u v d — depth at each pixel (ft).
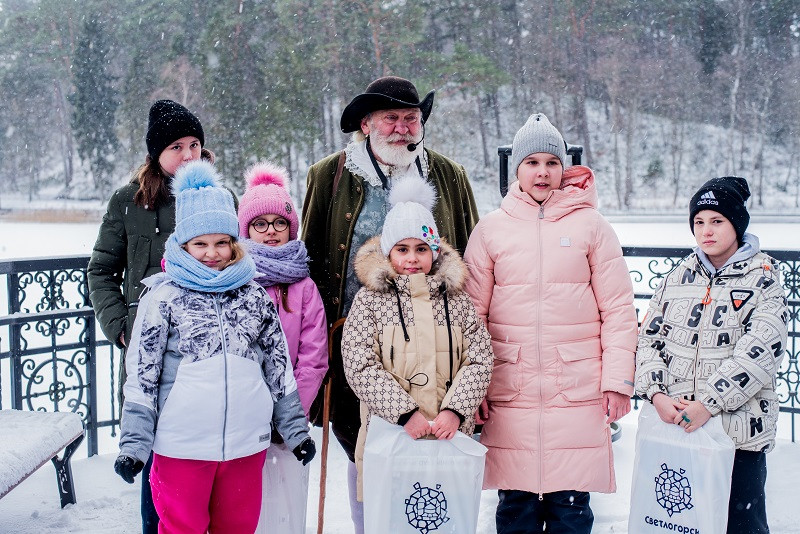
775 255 14.94
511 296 9.46
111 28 101.91
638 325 9.48
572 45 103.30
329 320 10.38
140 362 7.97
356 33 84.89
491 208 93.45
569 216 9.55
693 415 8.21
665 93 104.12
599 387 9.37
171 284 8.28
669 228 66.03
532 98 102.68
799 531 10.46
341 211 10.30
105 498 11.78
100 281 9.81
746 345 8.20
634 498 8.68
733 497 8.38
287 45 85.05
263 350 8.52
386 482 8.27
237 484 8.27
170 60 91.45
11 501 11.84
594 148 106.83
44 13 104.88
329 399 9.76
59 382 13.75
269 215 9.64
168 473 8.07
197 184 8.56
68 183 109.50
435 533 8.31
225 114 86.53
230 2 88.74
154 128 10.02
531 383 9.30
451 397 8.57
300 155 93.40
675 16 105.29
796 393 14.80
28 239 64.49
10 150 109.09
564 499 9.32
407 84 10.21
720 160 102.32
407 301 8.91
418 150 10.36
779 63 102.83
